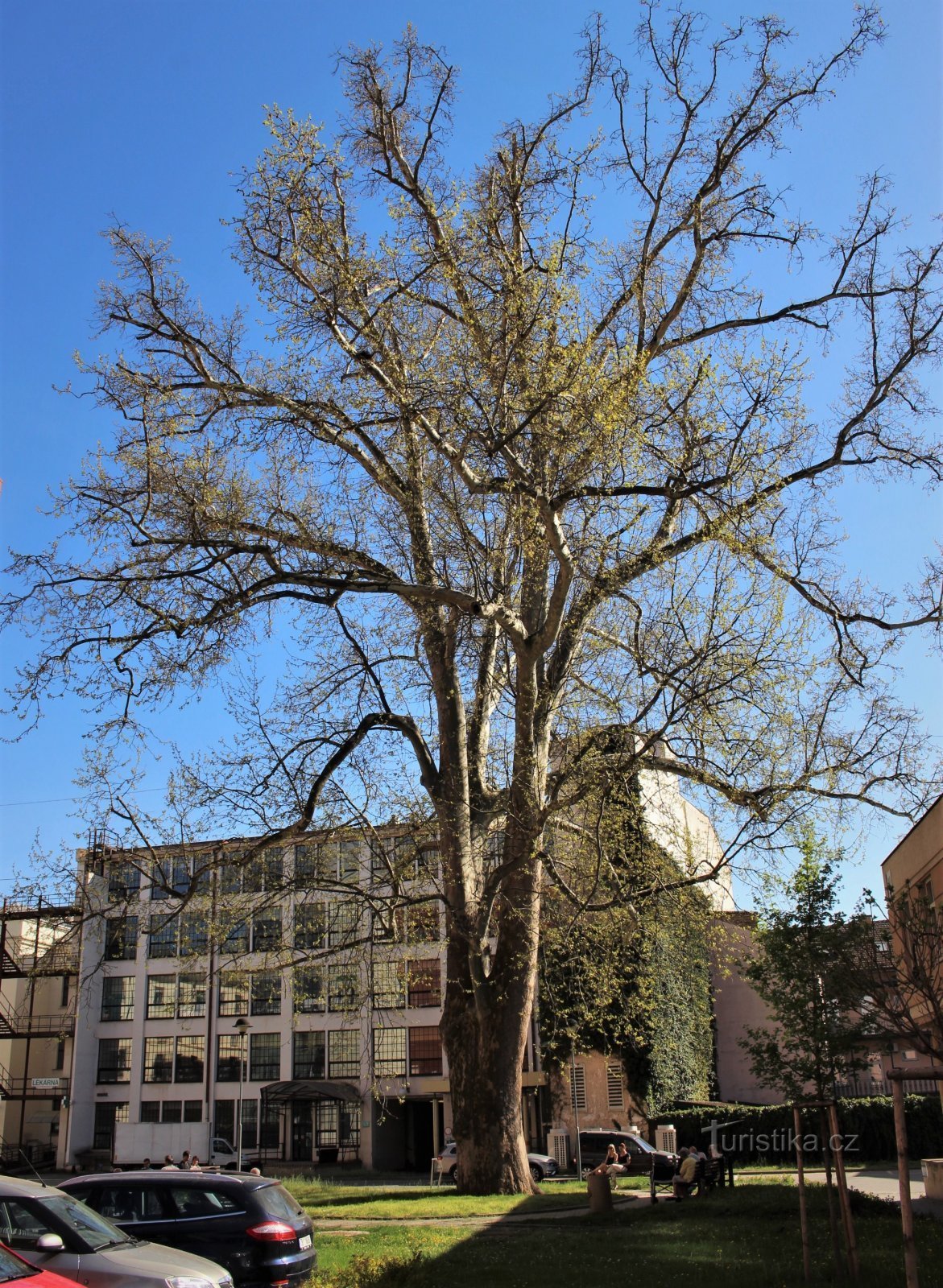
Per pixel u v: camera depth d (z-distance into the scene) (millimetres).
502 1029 20812
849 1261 11375
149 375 21016
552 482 17828
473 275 18688
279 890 19844
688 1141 35906
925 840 20266
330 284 19172
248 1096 49906
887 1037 12750
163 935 52344
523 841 20031
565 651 21062
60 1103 52594
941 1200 19797
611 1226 16609
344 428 20234
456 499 20875
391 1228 16906
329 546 20500
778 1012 14773
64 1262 9445
